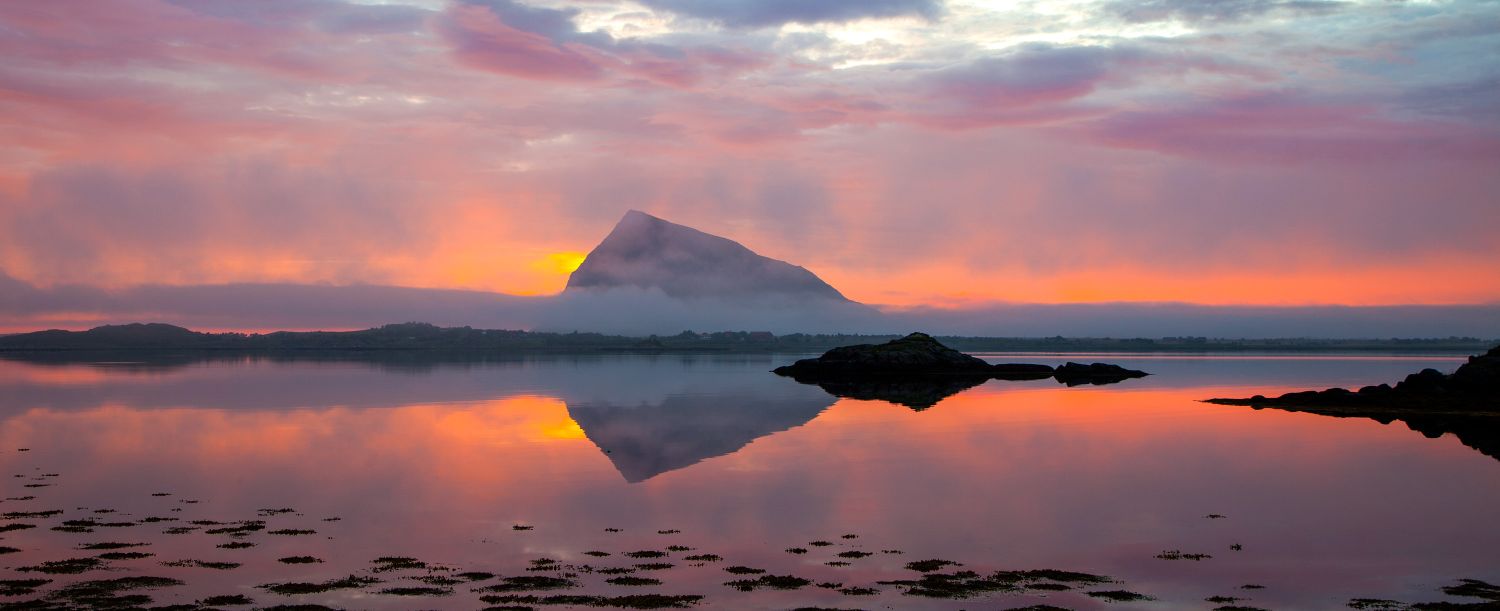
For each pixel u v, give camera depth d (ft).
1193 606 70.23
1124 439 166.30
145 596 69.87
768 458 141.38
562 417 207.10
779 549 86.02
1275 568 80.59
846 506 105.19
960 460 139.74
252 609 67.41
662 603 69.67
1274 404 238.07
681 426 187.62
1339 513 102.22
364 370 465.47
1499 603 70.59
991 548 86.79
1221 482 121.19
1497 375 239.30
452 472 127.03
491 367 515.91
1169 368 537.65
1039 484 119.44
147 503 104.53
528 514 100.27
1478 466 134.62
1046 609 69.10
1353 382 371.56
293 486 115.85
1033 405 242.58
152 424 186.91
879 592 72.84
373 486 116.16
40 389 297.53
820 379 376.89
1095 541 89.56
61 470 127.34
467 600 70.13
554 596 71.20
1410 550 86.63
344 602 69.36
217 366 520.83
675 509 103.24
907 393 290.97
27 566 77.56
